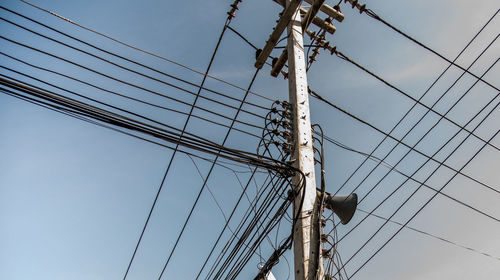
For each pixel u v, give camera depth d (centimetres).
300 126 682
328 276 569
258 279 672
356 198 609
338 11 878
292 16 819
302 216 585
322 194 597
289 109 718
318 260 536
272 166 643
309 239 566
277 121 716
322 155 655
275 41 834
